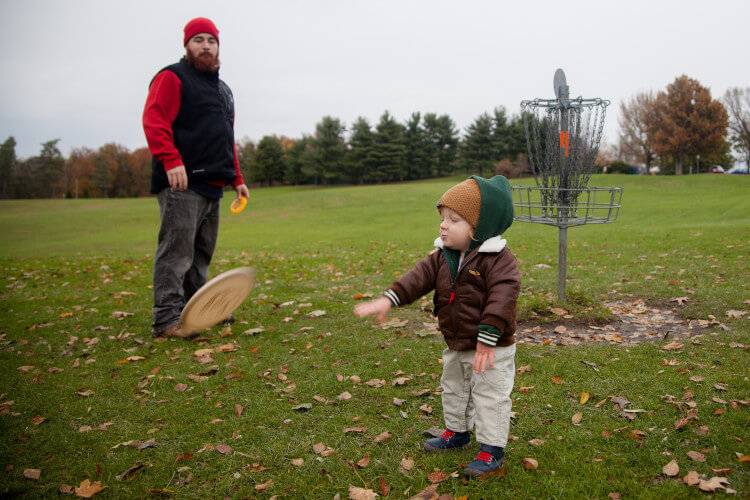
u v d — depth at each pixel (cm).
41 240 2309
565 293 500
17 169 8825
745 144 6481
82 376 371
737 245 894
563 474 229
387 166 7356
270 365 386
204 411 308
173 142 442
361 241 1450
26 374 378
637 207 2283
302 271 841
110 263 1010
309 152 7819
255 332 471
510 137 6575
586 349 393
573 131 476
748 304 479
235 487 229
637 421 274
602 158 7094
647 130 6162
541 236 1330
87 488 226
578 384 328
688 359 360
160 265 463
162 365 391
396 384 342
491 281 231
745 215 1698
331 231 2031
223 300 327
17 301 629
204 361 394
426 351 403
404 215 2605
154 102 425
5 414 306
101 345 445
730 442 245
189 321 330
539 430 272
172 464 249
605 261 822
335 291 649
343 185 8019
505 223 238
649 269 708
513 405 303
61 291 693
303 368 377
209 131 450
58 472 243
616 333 434
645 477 224
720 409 278
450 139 7981
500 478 228
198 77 448
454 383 251
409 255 1013
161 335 465
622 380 329
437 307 252
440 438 259
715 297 511
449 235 237
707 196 2733
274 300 605
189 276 503
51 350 436
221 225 2614
